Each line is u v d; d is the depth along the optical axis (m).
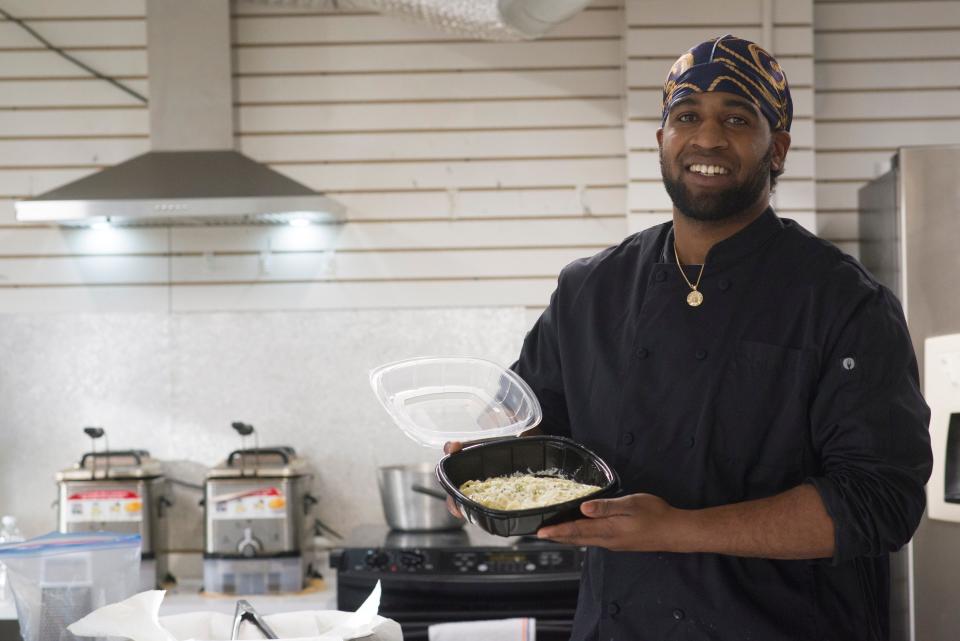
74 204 3.50
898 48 4.03
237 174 3.69
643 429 1.70
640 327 1.73
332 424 4.01
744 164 1.61
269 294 4.03
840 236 4.02
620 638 1.69
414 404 1.91
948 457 3.01
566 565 3.23
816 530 1.48
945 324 3.08
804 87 3.86
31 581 1.57
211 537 3.52
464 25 3.45
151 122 3.85
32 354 4.00
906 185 3.12
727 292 1.68
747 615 1.62
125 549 1.61
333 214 3.70
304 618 1.59
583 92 4.04
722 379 1.65
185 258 4.03
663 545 1.50
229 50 3.88
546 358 1.95
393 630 1.52
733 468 1.65
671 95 1.67
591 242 4.04
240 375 4.01
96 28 4.01
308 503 3.71
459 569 3.24
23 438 3.99
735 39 1.64
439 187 4.04
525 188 4.05
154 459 3.89
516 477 1.74
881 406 1.55
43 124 4.02
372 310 4.03
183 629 1.57
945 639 3.02
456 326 4.03
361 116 4.05
